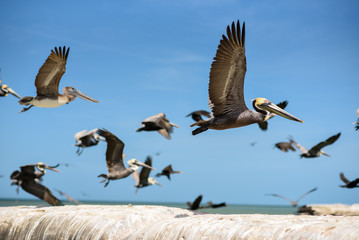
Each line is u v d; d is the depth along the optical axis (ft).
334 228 18.33
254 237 20.01
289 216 23.24
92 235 26.96
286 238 19.06
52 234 29.30
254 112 27.25
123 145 47.37
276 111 28.02
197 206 58.85
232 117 26.78
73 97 43.91
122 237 26.27
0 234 32.50
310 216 22.67
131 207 32.35
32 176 40.29
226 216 24.43
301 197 62.80
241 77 26.00
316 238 18.15
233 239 20.62
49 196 39.81
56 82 40.93
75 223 28.43
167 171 74.49
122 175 48.08
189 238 22.34
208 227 22.16
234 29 24.71
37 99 41.32
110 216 28.02
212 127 27.17
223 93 26.37
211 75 25.66
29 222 31.22
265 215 24.18
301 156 63.87
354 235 17.28
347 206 63.00
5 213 34.09
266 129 41.73
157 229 24.43
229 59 25.32
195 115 63.31
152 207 32.30
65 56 38.75
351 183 56.39
